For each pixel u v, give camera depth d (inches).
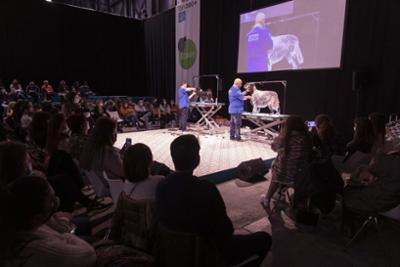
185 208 42.9
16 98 285.9
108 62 416.8
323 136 112.3
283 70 239.0
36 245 34.9
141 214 51.8
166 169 103.5
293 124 100.7
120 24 419.2
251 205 109.1
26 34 345.7
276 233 88.4
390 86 180.2
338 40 200.2
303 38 220.8
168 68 392.5
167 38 386.3
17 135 174.9
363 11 189.2
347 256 76.4
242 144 211.3
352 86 190.7
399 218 73.6
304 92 234.7
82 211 97.5
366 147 102.7
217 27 307.7
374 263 73.3
